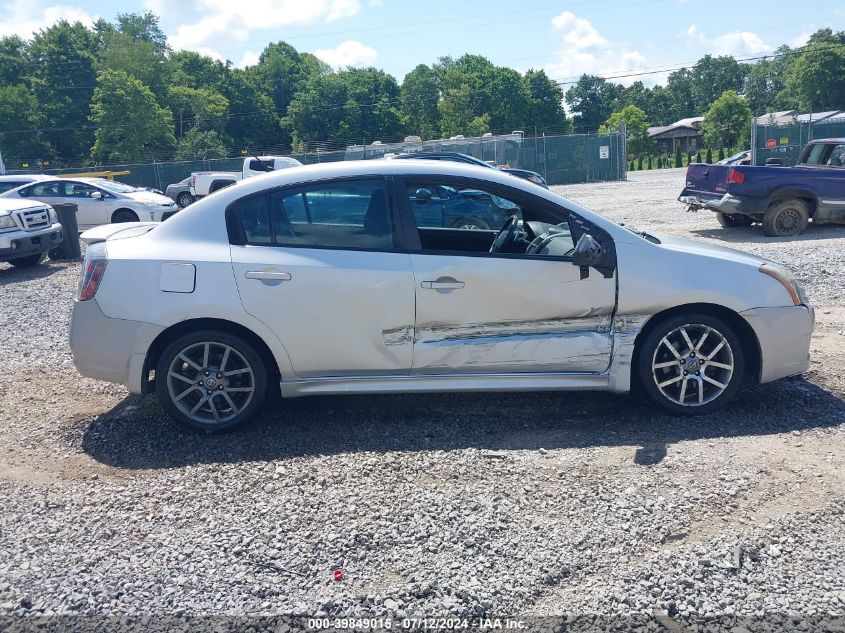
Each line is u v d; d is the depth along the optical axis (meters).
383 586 3.02
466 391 4.72
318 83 90.31
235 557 3.24
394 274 4.54
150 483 3.98
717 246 5.20
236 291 4.48
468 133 86.25
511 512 3.57
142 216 19.39
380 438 4.54
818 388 5.26
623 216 17.19
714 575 3.05
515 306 4.61
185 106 84.00
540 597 2.95
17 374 6.13
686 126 108.12
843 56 83.69
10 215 11.84
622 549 3.25
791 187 12.63
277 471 4.06
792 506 3.56
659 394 4.75
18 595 3.01
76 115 76.81
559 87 104.69
